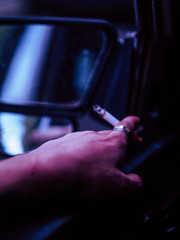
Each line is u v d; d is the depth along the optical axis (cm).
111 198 53
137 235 57
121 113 83
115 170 53
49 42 116
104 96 94
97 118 102
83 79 100
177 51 73
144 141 71
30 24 109
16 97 115
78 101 101
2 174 49
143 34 72
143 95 76
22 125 104
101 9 431
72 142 55
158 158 66
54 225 50
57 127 103
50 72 115
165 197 60
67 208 52
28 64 123
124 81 80
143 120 79
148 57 73
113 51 90
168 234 58
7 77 121
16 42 125
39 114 108
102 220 54
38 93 113
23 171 50
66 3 445
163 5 67
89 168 52
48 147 55
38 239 49
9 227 50
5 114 110
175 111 77
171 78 76
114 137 56
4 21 109
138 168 64
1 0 439
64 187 51
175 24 68
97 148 54
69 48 106
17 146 91
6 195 49
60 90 107
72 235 52
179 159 66
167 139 71
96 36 94
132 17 420
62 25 100
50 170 50
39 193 50
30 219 51
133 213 58
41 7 455
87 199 52
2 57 121
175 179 63
